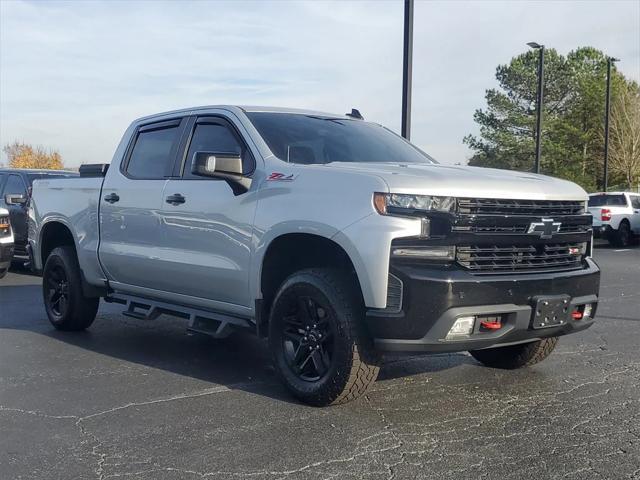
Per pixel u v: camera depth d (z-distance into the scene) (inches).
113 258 256.2
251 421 178.7
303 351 191.3
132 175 254.5
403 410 187.6
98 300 291.6
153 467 150.0
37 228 301.9
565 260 195.6
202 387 210.8
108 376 223.9
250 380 219.1
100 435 169.3
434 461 152.6
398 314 167.2
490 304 172.7
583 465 150.7
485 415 183.9
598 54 1958.7
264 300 202.7
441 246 170.1
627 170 1779.0
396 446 161.3
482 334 175.3
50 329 302.5
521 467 149.5
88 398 199.6
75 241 277.7
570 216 192.2
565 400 197.6
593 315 202.5
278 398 198.7
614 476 145.0
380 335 170.6
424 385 212.8
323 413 184.9
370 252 168.4
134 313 253.4
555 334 193.2
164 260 231.0
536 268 186.7
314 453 157.2
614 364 239.8
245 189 204.2
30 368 234.1
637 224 887.7
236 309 212.1
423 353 172.6
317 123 232.4
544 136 1806.1
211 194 215.5
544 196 186.1
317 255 199.0
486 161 1891.0
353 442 163.8
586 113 1851.6
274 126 219.6
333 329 179.9
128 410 188.4
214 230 212.8
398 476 144.7
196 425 175.9
